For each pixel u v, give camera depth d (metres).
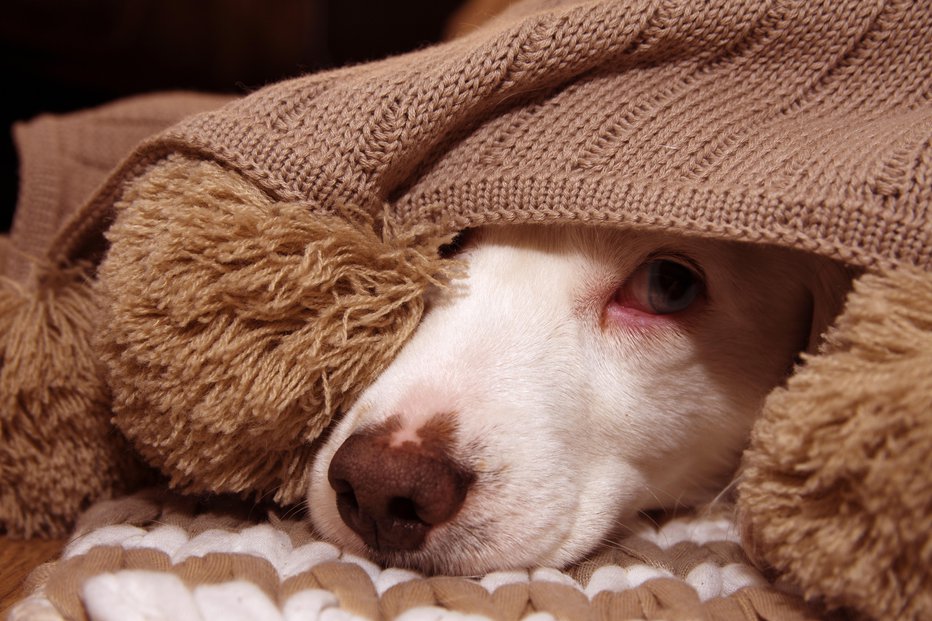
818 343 0.39
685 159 0.36
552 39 0.36
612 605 0.33
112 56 0.93
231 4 0.99
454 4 1.30
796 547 0.31
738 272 0.40
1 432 0.38
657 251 0.39
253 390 0.34
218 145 0.36
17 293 0.40
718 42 0.37
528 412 0.37
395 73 0.37
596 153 0.36
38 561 0.38
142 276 0.34
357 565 0.34
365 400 0.37
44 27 0.88
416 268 0.37
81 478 0.40
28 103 0.93
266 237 0.34
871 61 0.37
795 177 0.34
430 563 0.35
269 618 0.30
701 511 0.42
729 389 0.41
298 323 0.35
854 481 0.30
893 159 0.33
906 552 0.29
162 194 0.36
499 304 0.38
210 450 0.35
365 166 0.36
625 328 0.40
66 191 0.49
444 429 0.35
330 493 0.36
